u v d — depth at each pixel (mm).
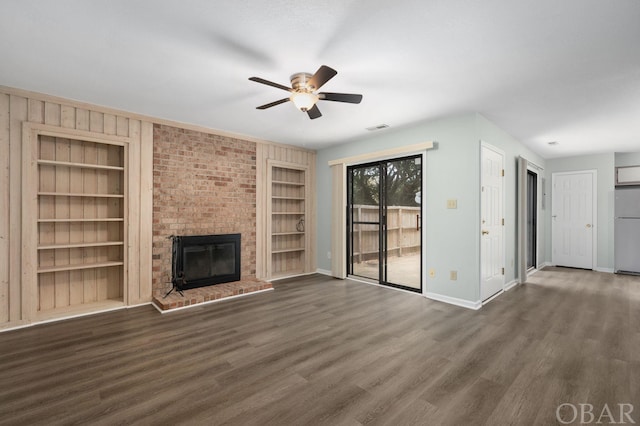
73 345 2602
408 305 3705
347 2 1736
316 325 3064
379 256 4758
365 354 2439
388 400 1849
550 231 6496
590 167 6043
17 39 2131
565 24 1926
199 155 4258
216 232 4426
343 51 2275
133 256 3686
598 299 3965
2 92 2910
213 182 4398
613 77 2680
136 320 3203
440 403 1819
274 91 3039
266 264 5012
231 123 4105
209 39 2131
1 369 2205
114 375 2127
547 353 2449
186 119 3938
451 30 2002
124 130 3627
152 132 3840
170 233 4000
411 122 4000
